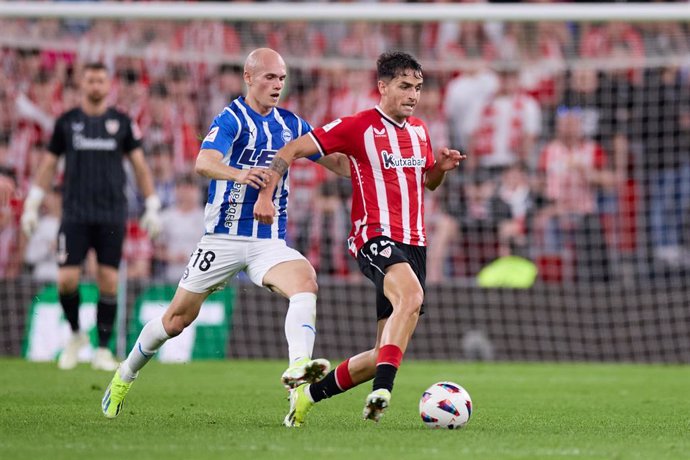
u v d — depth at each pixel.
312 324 20.55
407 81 21.23
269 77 21.64
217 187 21.69
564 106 53.88
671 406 27.52
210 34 55.91
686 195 52.44
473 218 51.91
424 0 60.91
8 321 44.00
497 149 54.56
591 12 43.44
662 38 54.75
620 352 44.72
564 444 18.48
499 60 56.59
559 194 52.66
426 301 45.09
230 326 44.50
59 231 36.97
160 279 45.75
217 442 18.17
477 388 32.88
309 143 21.02
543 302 44.97
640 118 53.06
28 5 44.38
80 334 38.19
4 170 51.84
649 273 51.97
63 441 18.30
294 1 61.31
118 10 44.09
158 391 30.36
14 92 53.22
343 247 50.22
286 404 26.80
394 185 21.33
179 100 54.12
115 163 36.97
